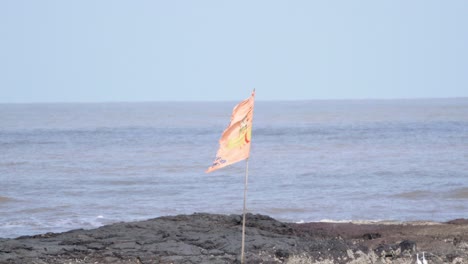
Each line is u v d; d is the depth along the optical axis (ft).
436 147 603.26
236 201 301.22
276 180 380.37
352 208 278.67
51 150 615.16
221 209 280.72
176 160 512.63
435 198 303.27
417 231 179.73
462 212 265.75
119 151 602.44
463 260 145.28
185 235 160.25
